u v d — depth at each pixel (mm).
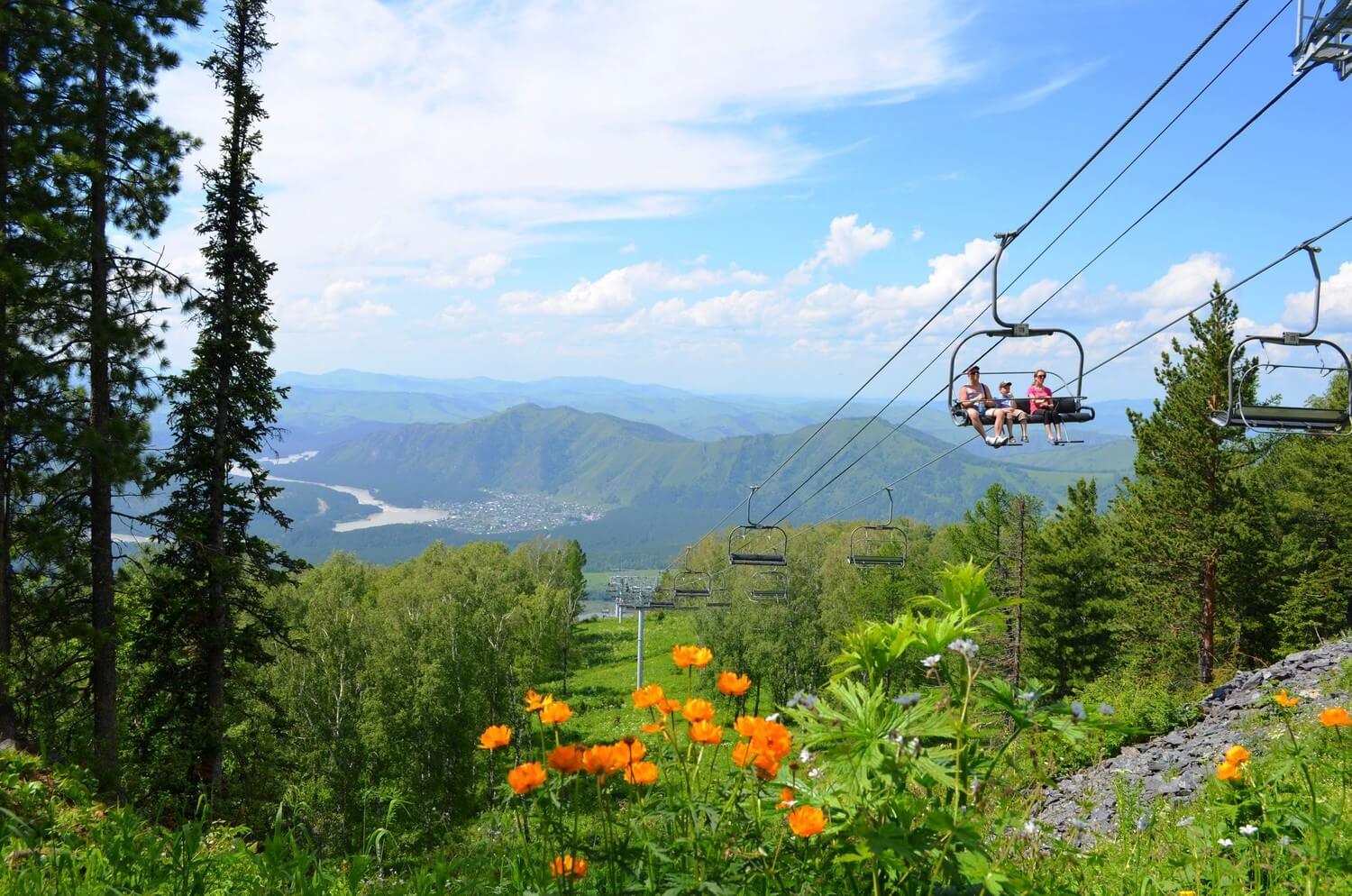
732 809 2852
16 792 6371
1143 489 32875
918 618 3016
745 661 63719
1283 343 10594
